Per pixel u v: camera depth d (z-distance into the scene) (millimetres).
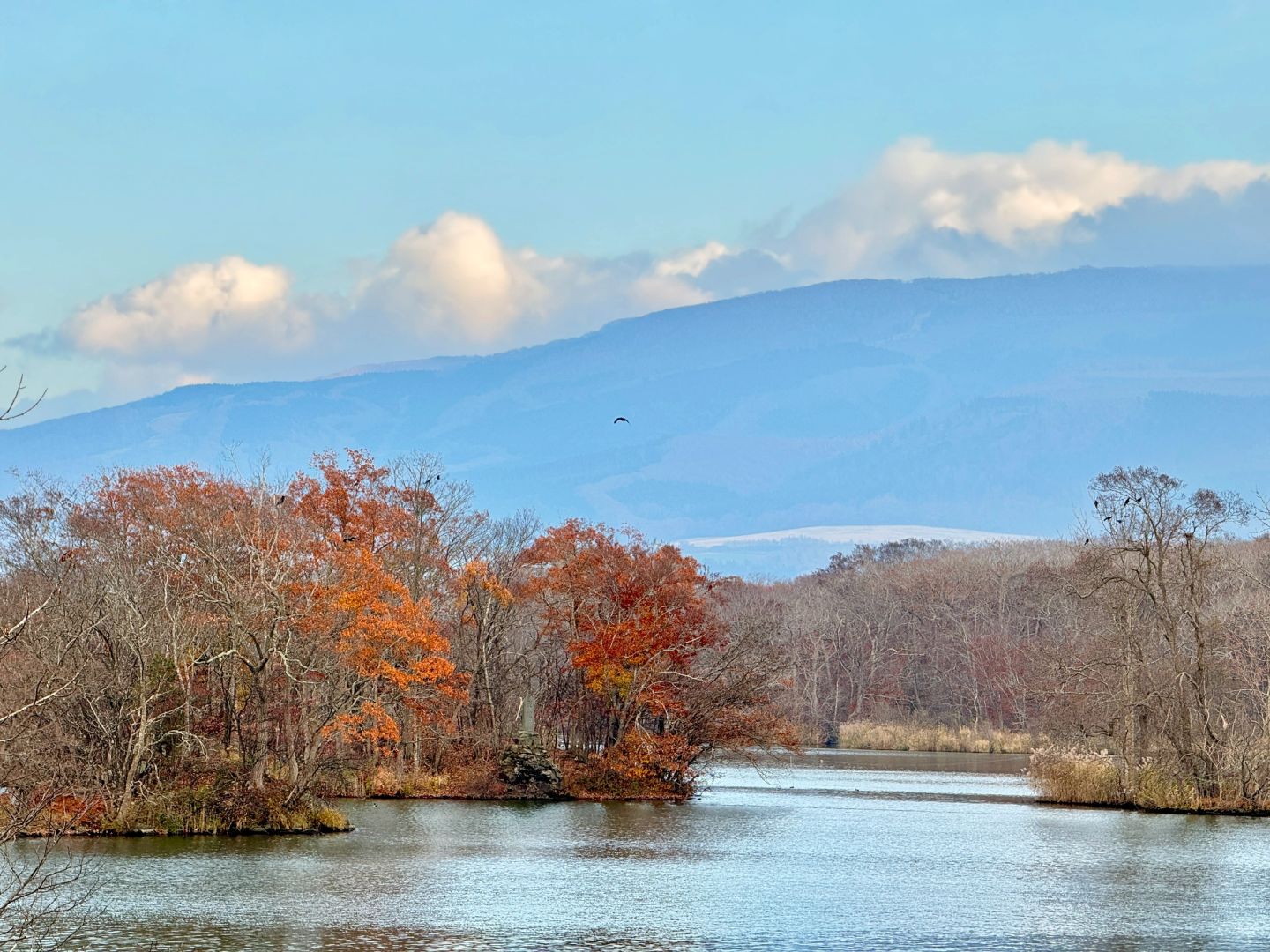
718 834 94812
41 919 58406
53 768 74250
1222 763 110625
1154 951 57188
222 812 85438
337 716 95500
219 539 99875
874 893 70312
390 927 59812
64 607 81500
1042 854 85062
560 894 68938
